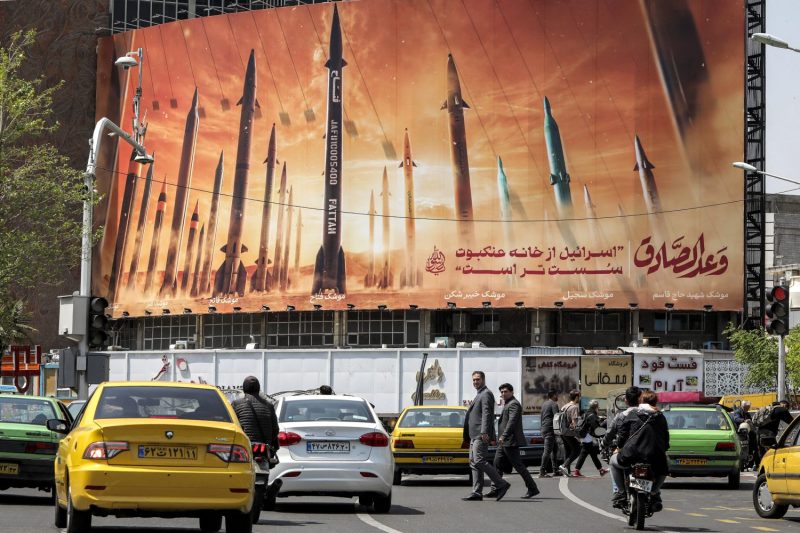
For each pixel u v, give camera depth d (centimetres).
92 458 1321
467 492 2566
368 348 6719
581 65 7700
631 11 7681
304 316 8081
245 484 1346
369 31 8000
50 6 9269
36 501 2119
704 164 7575
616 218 7600
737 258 7500
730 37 7606
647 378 6184
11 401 2134
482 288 7650
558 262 7600
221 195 8275
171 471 1320
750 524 1845
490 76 7781
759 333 6341
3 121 3762
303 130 8081
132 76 8844
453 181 7769
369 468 1914
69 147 9050
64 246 3781
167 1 9381
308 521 1777
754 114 7650
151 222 8544
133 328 8788
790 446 1922
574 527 1734
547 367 6269
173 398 1414
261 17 8288
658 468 1709
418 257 7756
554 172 7669
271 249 8062
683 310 7588
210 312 8162
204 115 8419
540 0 7769
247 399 1697
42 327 8806
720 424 2783
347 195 7931
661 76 7631
